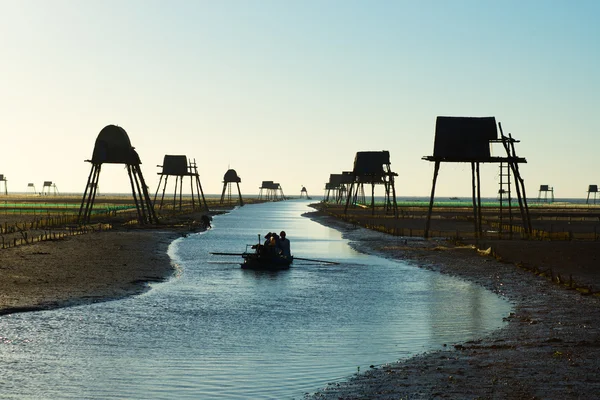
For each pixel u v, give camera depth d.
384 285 32.78
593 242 55.59
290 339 20.03
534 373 14.98
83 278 31.67
